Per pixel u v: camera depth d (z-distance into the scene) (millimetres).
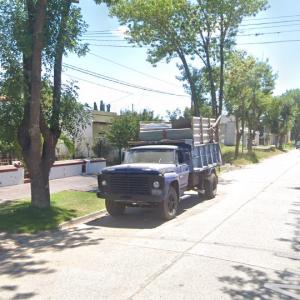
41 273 7598
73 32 12680
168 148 14242
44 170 13086
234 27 27312
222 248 9258
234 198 17328
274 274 7531
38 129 12258
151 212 14297
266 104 53906
